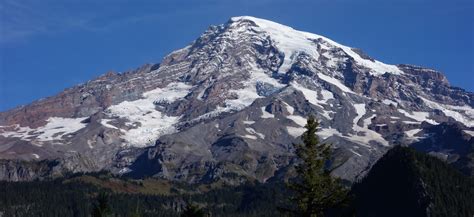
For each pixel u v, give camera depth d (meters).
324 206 130.38
